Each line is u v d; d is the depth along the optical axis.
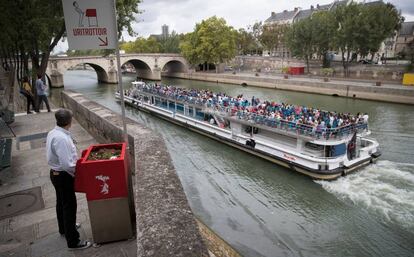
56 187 4.48
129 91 51.56
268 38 89.88
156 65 86.12
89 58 77.56
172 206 3.53
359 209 16.31
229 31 79.19
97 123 9.95
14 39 20.66
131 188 5.14
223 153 25.47
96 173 4.48
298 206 17.08
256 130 25.53
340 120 21.00
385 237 14.22
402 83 46.94
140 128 7.56
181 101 34.56
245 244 13.70
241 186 19.64
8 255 4.70
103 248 4.69
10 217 5.85
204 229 10.09
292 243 13.91
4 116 12.94
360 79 54.19
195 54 81.94
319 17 62.09
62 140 4.23
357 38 53.41
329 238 14.28
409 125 31.14
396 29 56.91
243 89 61.06
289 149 21.59
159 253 2.74
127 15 23.98
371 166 21.05
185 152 26.12
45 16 19.23
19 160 8.91
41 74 21.70
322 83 50.53
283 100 47.12
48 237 5.15
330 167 19.19
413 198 17.05
